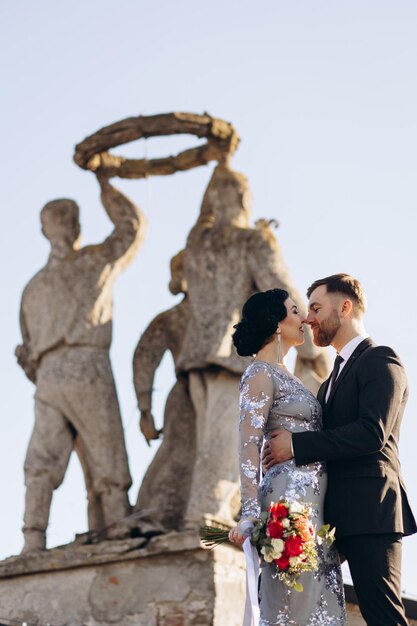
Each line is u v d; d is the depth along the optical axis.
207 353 15.75
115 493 15.95
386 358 8.12
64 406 16.09
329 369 15.70
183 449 16.17
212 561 14.29
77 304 16.39
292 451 7.94
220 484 15.09
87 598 14.68
